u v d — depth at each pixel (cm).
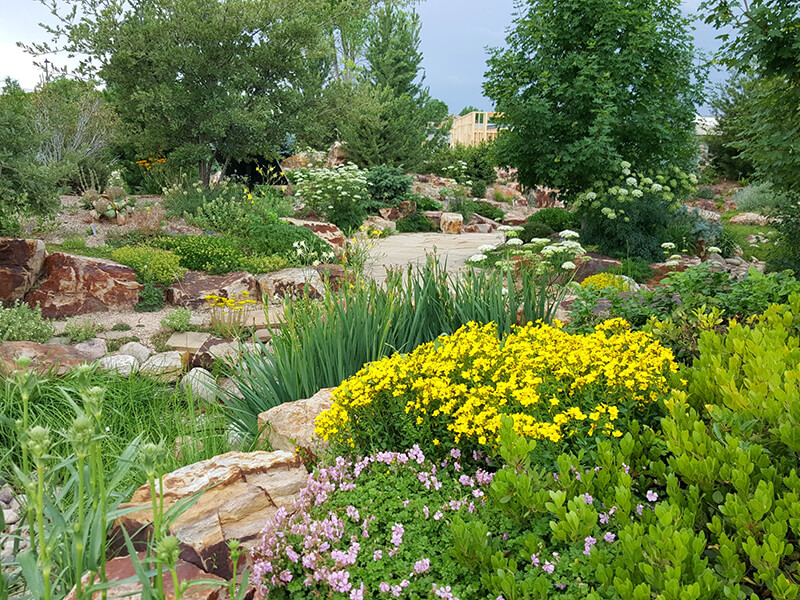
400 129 2659
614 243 1395
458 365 335
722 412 249
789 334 364
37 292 837
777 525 184
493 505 246
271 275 980
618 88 1405
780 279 475
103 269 882
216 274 995
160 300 905
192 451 392
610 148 1345
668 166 1523
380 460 292
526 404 274
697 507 216
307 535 247
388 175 2314
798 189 904
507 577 189
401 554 238
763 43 720
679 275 500
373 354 456
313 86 1812
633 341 331
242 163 2208
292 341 452
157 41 1591
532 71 1486
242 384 464
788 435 221
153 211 1239
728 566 185
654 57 1437
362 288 529
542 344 339
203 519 266
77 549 146
